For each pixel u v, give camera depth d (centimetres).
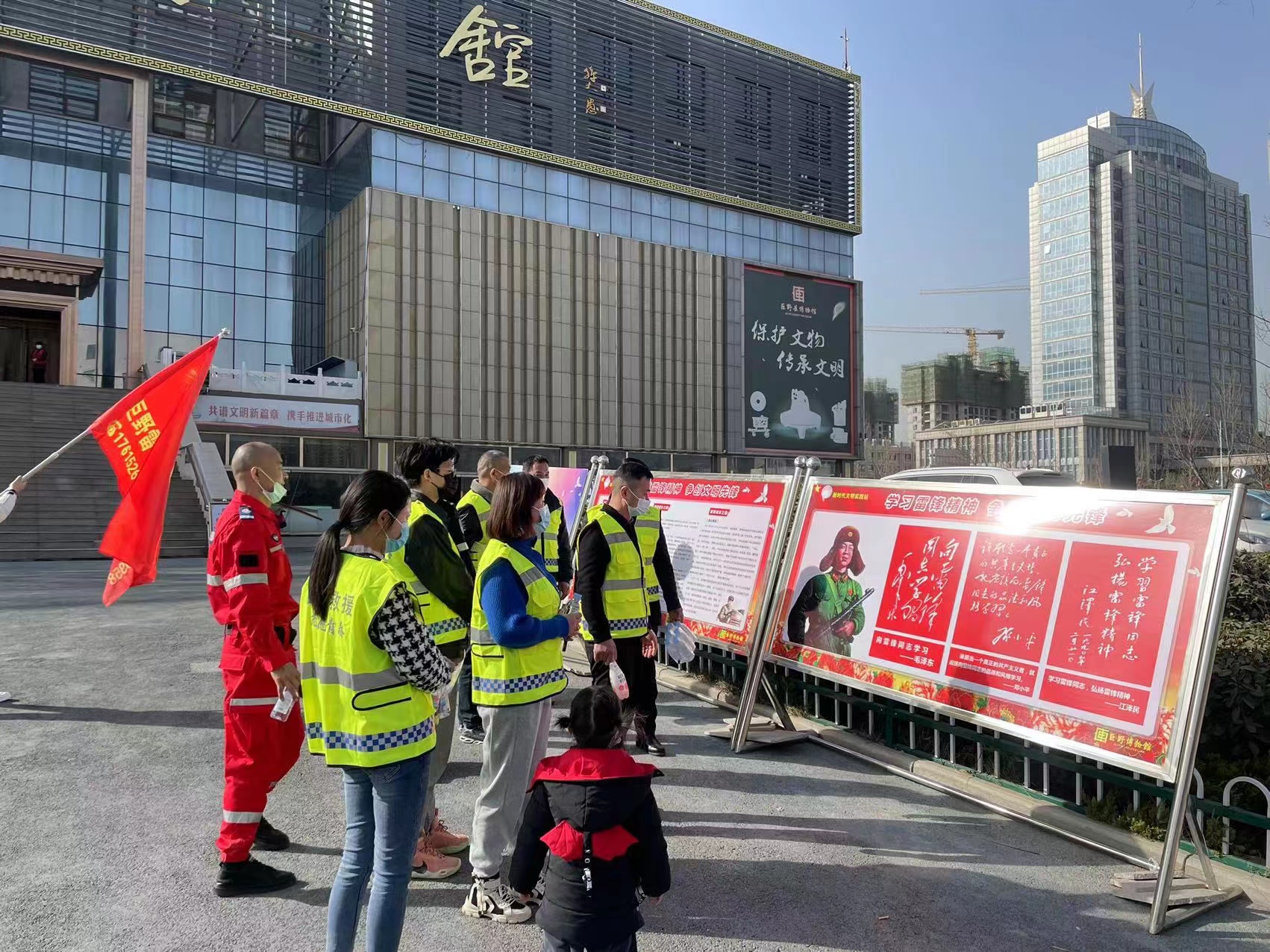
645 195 4131
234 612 348
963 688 465
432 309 3381
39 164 3014
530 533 359
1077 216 14112
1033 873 394
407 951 319
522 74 3709
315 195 3591
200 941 320
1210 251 14925
